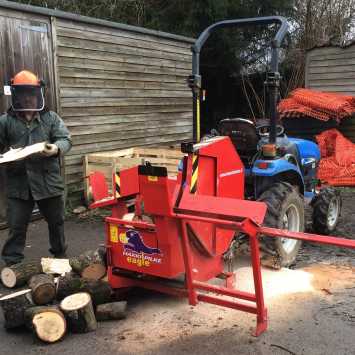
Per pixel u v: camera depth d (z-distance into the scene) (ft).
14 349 10.82
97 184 14.08
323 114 31.12
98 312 11.86
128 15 46.03
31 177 14.53
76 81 23.86
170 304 12.85
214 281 14.08
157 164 24.93
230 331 11.34
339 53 35.55
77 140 24.23
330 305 12.67
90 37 24.43
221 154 13.30
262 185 16.03
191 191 12.23
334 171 29.35
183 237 10.86
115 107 26.37
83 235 19.85
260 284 10.57
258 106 48.14
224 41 45.01
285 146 16.88
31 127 14.61
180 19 45.11
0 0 19.62
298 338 11.00
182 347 10.68
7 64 20.38
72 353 10.56
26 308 11.35
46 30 22.06
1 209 20.67
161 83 29.58
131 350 10.61
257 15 45.88
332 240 9.57
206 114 50.37
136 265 11.89
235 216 10.37
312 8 53.72
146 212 11.07
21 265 14.01
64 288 12.25
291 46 52.24
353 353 10.39
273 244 14.61
